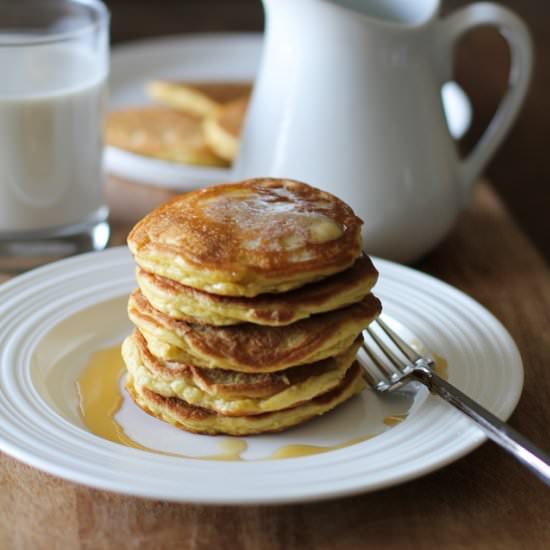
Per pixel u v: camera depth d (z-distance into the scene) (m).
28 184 0.79
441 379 0.63
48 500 0.58
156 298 0.61
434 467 0.57
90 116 0.80
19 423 0.59
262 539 0.57
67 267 0.72
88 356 0.67
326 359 0.62
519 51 0.80
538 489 0.60
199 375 0.61
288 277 0.59
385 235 0.77
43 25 0.85
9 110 0.77
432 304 0.70
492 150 0.81
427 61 0.77
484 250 0.83
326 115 0.76
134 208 0.86
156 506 0.58
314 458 0.58
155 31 1.40
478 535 0.57
